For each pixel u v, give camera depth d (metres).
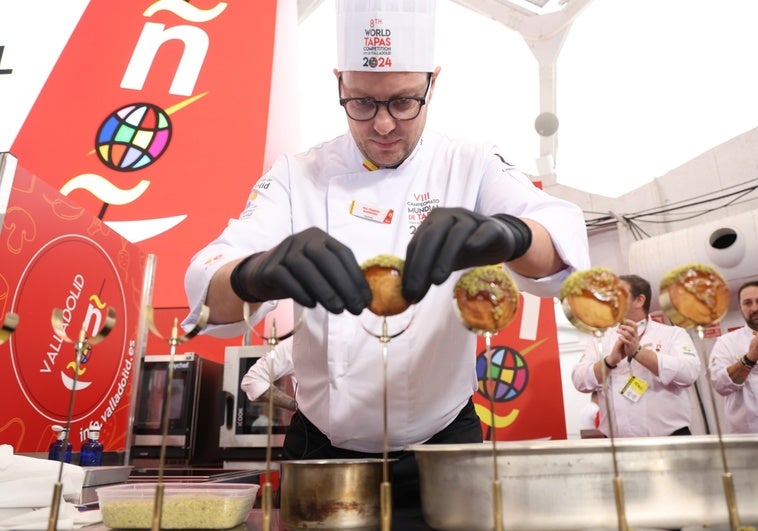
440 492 0.71
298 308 1.28
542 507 0.65
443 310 1.19
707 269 0.71
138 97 3.60
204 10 3.88
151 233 3.19
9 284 1.31
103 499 0.83
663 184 4.76
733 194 4.42
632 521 0.65
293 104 4.72
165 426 0.62
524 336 3.59
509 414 3.50
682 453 0.66
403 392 1.14
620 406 2.92
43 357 1.42
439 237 0.71
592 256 5.02
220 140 3.43
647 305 3.11
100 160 3.41
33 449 1.38
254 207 1.28
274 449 2.72
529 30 4.60
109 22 3.89
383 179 1.31
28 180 1.37
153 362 2.63
